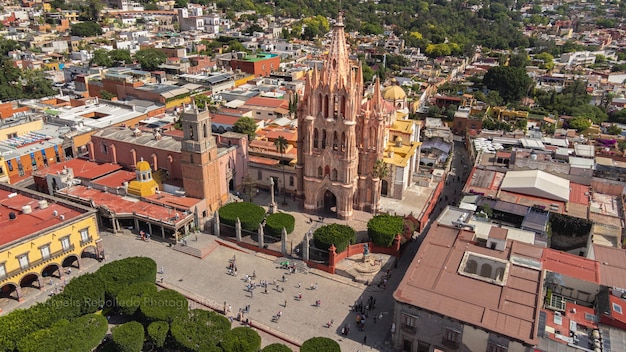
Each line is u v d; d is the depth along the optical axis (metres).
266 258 96.50
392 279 90.19
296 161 120.00
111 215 102.12
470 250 79.12
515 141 150.38
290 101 172.12
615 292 69.19
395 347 72.56
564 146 143.38
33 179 125.56
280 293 85.75
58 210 93.38
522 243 82.19
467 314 64.62
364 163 110.19
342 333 75.94
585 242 94.94
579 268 74.69
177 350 71.75
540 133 163.88
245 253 98.31
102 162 126.06
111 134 125.50
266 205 116.50
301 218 110.75
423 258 77.25
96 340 68.25
